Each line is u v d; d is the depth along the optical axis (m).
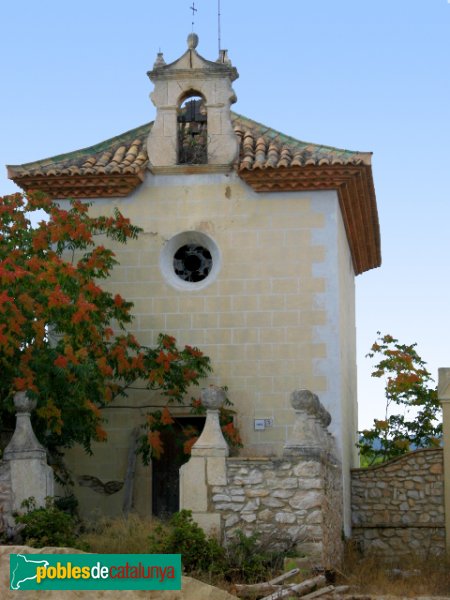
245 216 21.44
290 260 21.20
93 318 18.83
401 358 26.05
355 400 25.81
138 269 21.55
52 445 19.86
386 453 25.88
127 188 21.55
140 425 21.02
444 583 17.48
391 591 16.36
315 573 16.06
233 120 23.45
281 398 20.78
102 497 20.88
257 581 15.53
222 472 16.72
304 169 21.00
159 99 22.05
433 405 26.00
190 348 20.72
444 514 21.86
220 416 20.52
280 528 16.42
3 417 18.34
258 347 21.02
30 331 18.02
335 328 20.89
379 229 25.44
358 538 22.12
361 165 20.89
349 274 24.77
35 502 16.02
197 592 13.34
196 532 15.91
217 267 21.38
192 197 21.64
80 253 21.55
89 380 18.67
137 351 20.44
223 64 21.94
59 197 21.77
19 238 19.84
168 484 21.00
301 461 16.61
